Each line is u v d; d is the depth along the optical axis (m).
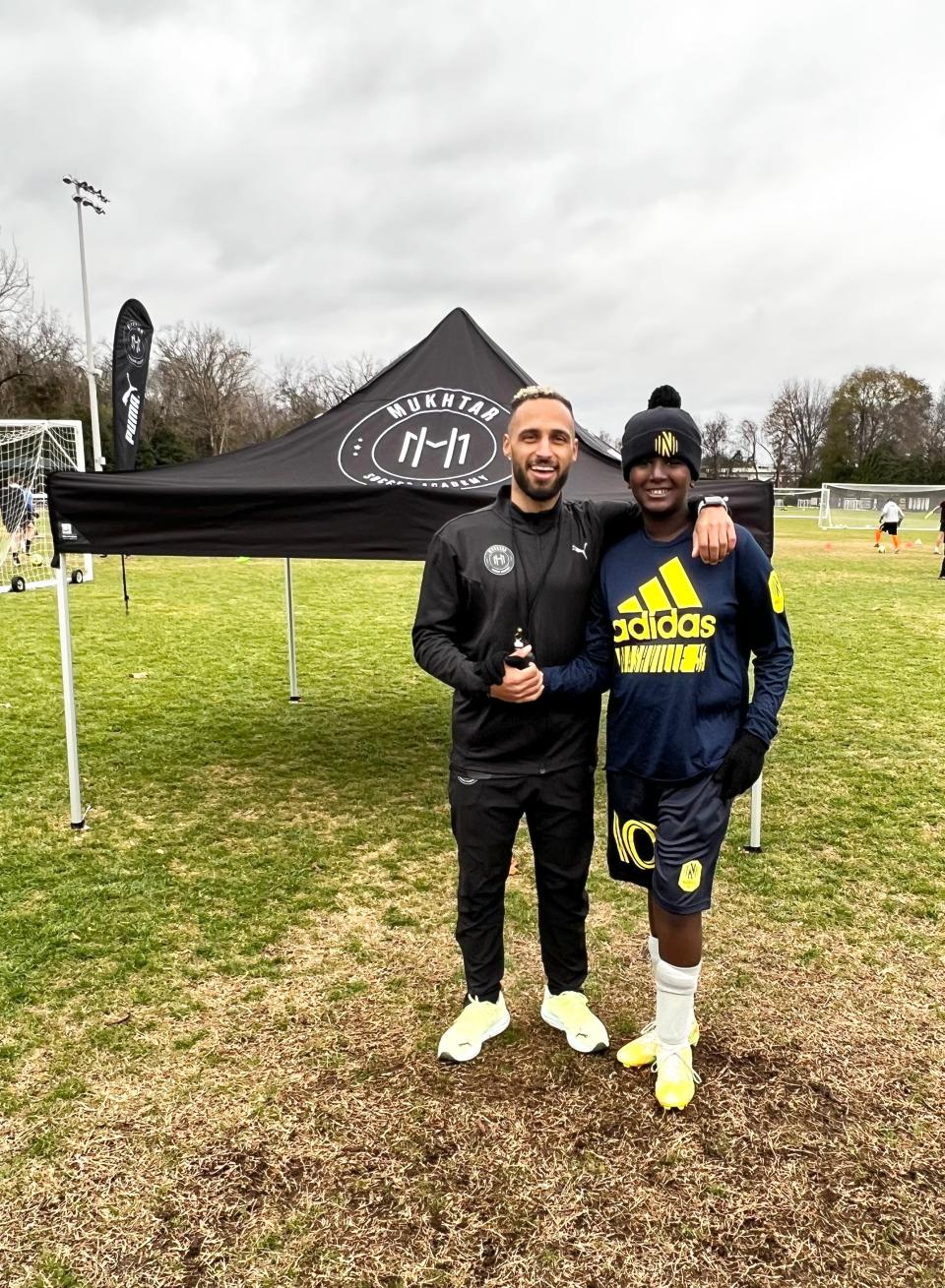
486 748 2.34
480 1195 2.02
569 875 2.47
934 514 43.50
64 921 3.39
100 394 40.84
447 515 3.73
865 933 3.32
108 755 5.56
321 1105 2.32
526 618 2.28
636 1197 2.01
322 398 56.47
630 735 2.24
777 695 2.19
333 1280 1.80
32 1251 1.87
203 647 9.35
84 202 19.23
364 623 11.11
